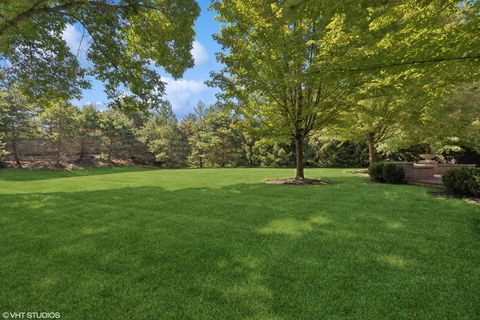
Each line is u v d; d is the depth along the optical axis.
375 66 4.14
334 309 2.22
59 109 24.11
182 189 9.00
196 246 3.72
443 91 6.80
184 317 2.16
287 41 8.47
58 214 5.65
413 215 5.10
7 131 23.50
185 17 8.03
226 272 2.92
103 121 30.38
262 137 11.27
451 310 2.19
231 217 5.23
